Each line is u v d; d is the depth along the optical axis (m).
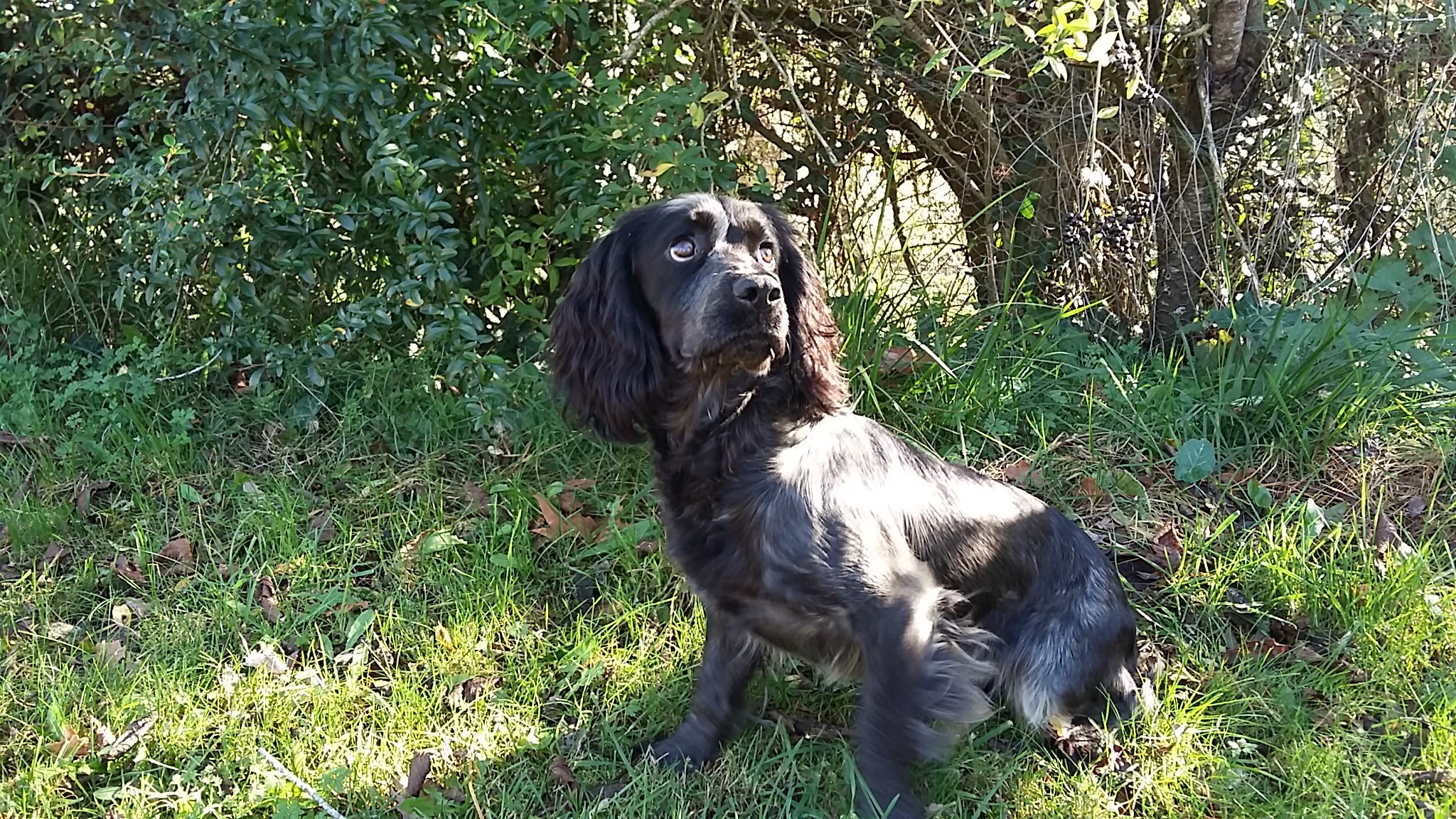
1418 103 1.22
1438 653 0.82
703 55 1.26
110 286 1.23
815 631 0.72
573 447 1.08
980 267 1.35
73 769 0.72
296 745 0.75
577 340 0.78
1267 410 1.09
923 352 1.16
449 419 1.11
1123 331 1.30
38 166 1.26
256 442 1.11
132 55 1.03
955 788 0.72
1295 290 1.25
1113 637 0.79
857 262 1.32
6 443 1.08
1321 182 1.28
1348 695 0.78
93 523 1.00
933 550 0.75
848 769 0.71
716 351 0.69
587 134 1.08
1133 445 1.09
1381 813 0.68
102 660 0.83
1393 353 1.12
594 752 0.78
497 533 0.95
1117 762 0.75
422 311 1.07
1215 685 0.80
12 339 1.19
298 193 1.04
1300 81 1.18
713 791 0.72
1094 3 0.96
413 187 1.01
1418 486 1.01
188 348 1.18
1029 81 1.24
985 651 0.79
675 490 0.75
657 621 0.89
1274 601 0.89
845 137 1.37
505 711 0.79
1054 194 1.31
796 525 0.69
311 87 0.99
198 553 0.96
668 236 0.73
